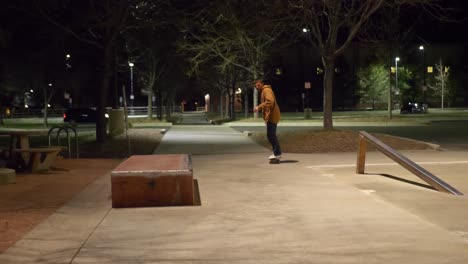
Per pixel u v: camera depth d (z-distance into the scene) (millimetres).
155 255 5996
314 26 21469
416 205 8508
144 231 7066
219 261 5734
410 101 77188
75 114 53438
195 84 67375
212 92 68312
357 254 5867
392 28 39031
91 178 11820
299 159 14805
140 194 8555
